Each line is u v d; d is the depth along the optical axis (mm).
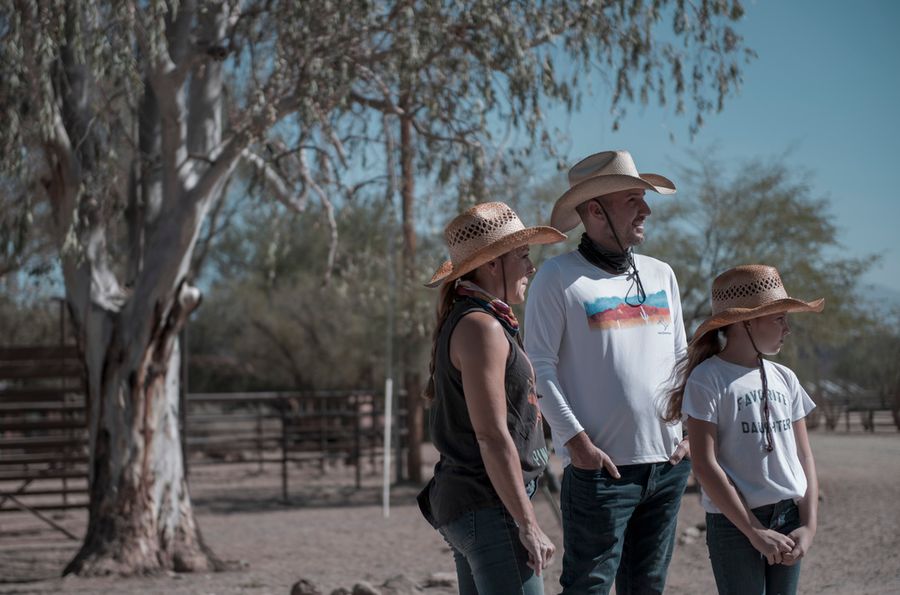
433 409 3938
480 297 3863
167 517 12039
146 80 12727
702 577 9266
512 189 12742
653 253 19078
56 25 9773
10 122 10445
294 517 18203
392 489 22312
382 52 11273
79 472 15586
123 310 12039
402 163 12312
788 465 4285
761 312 4258
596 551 4492
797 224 18812
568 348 4648
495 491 3756
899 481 16375
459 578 4066
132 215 12922
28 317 29156
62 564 13445
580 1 11031
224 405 34875
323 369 33719
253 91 11414
